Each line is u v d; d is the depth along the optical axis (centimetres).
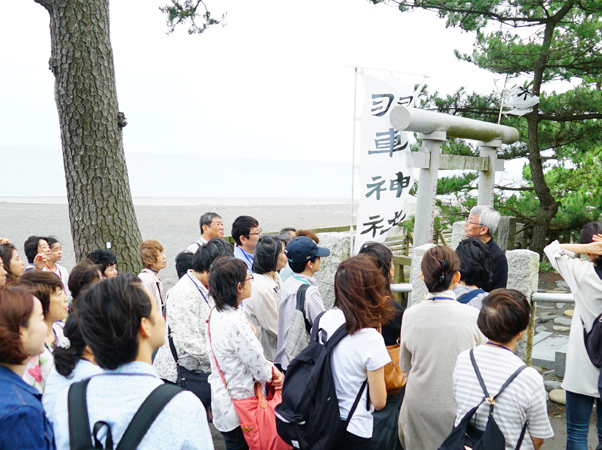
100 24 584
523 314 213
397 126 559
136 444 143
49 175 6919
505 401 207
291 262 348
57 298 256
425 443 257
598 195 1148
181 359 341
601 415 296
